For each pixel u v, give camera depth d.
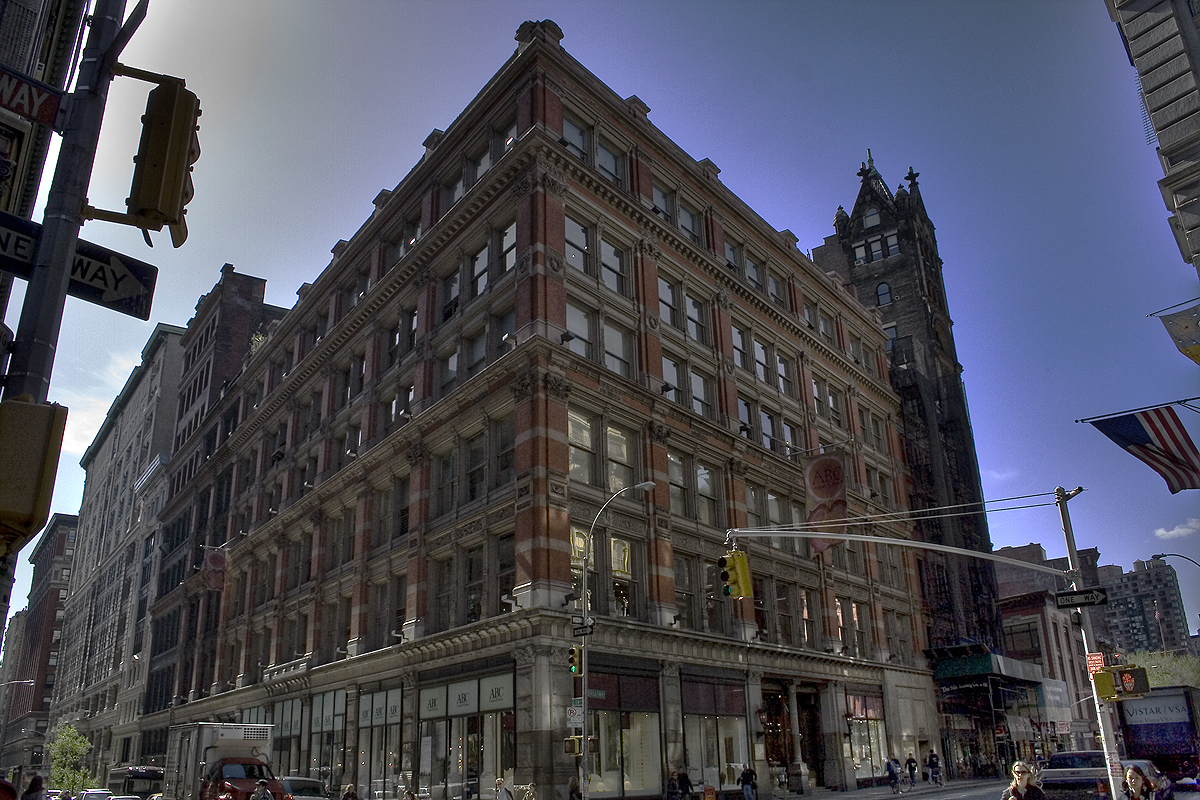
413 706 32.56
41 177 11.30
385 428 40.78
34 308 5.49
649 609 32.16
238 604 52.56
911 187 76.25
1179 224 21.80
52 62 11.61
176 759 32.06
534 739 26.36
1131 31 23.66
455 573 32.56
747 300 44.22
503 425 32.47
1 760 136.12
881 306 71.69
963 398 68.94
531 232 32.66
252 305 73.38
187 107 6.16
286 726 42.19
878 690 44.81
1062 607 18.03
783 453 43.56
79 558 112.00
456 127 39.12
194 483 65.62
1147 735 30.44
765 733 36.03
